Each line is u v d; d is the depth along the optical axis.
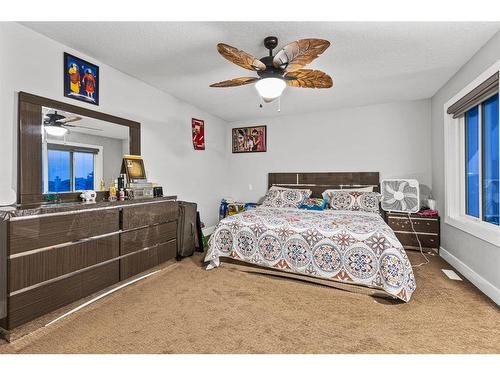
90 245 2.14
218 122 5.03
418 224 3.55
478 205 2.78
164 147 3.62
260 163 5.08
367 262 2.27
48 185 2.22
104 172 2.72
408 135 4.01
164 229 2.98
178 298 2.22
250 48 2.40
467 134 3.00
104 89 2.74
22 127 2.04
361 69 2.86
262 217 3.03
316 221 2.81
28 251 1.72
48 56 2.23
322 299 2.20
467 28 2.09
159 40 2.28
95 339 1.65
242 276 2.72
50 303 1.85
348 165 4.39
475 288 2.40
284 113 4.71
